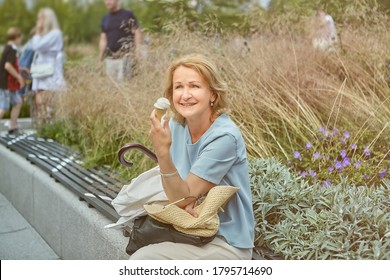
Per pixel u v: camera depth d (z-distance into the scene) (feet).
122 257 7.98
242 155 6.42
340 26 12.80
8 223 13.73
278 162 9.30
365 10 12.48
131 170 11.66
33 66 19.35
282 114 10.96
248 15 15.28
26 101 23.88
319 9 13.15
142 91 13.80
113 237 8.46
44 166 13.00
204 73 6.39
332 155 9.82
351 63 12.07
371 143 10.01
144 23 18.16
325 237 6.90
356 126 10.80
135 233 6.42
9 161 15.34
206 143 6.29
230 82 11.82
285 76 11.95
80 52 26.91
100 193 10.43
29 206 13.53
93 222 9.27
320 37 12.82
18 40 20.36
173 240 6.22
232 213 6.44
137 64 15.51
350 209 7.18
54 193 11.42
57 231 11.38
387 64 11.73
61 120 17.48
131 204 6.65
